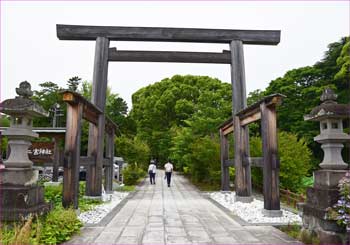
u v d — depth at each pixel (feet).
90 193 31.40
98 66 34.58
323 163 16.08
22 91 17.11
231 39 36.24
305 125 66.59
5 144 49.78
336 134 15.66
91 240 15.99
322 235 14.66
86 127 73.10
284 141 40.24
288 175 37.73
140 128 99.40
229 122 36.91
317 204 15.56
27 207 15.61
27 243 13.25
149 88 103.14
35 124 90.79
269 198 23.18
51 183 43.88
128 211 25.79
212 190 45.91
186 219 22.18
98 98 33.88
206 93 62.95
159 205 29.71
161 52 35.76
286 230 18.72
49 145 48.47
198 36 36.14
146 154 71.26
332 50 70.79
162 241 15.89
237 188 32.07
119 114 95.86
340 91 66.13
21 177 16.14
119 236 16.92
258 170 40.86
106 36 35.45
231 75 36.09
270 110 24.18
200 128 56.24
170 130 85.56
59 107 90.84
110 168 40.37
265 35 36.55
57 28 35.24
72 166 22.49
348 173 13.93
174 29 36.17
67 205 22.02
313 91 68.23
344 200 13.78
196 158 50.67
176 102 88.89
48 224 15.97
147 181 61.31
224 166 40.65
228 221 21.43
